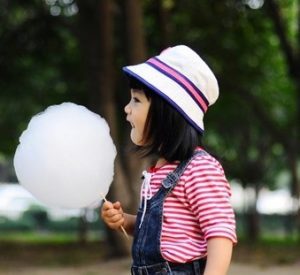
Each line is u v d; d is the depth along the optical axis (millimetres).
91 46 13281
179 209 2633
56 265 13070
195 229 2619
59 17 15492
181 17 15773
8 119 19875
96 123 2756
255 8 15531
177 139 2664
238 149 24672
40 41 15859
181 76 2715
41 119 2721
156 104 2697
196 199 2594
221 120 21344
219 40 16078
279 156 26359
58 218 34156
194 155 2684
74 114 2727
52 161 2633
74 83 17391
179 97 2680
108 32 13188
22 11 16312
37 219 34031
